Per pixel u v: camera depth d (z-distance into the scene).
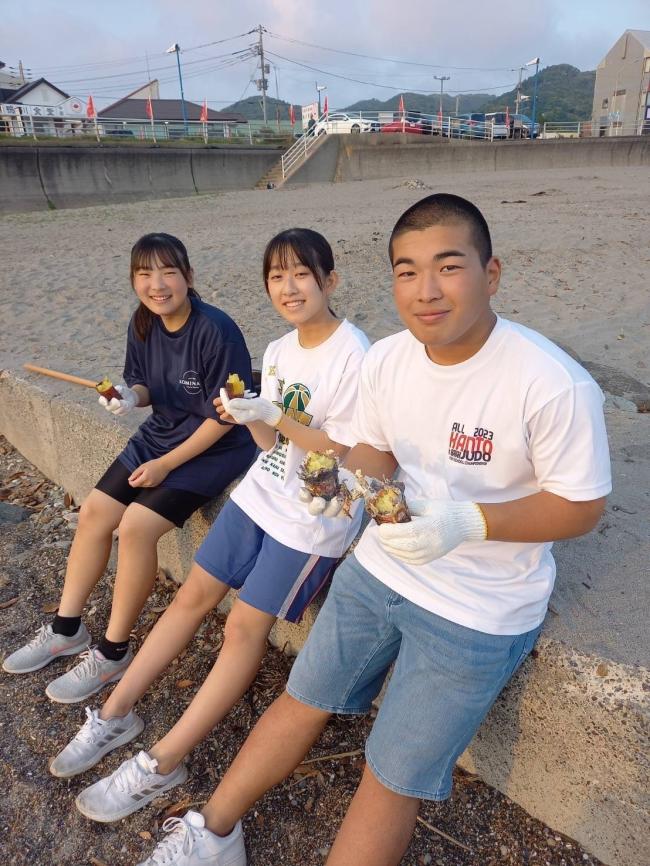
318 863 1.90
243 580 2.21
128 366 2.74
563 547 2.26
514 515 1.50
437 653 1.62
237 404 2.04
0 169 19.03
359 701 1.84
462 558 1.66
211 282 7.57
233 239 10.52
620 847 1.76
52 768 2.17
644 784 1.65
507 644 1.63
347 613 1.81
